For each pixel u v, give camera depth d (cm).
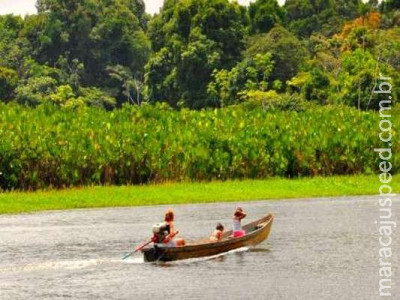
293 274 4975
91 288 4706
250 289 4647
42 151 9362
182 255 5278
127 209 7962
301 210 7788
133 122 11088
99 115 11488
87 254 5681
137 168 9838
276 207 8025
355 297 4500
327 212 7644
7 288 4728
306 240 6103
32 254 5694
